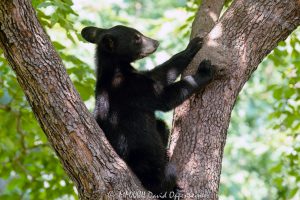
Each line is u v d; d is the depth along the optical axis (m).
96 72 12.12
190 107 10.01
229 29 10.13
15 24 7.84
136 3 28.67
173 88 10.29
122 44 12.08
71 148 8.23
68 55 13.99
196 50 10.71
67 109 8.20
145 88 11.02
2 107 15.10
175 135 10.12
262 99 26.12
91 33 12.70
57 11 11.74
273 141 18.67
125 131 10.80
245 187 24.72
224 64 9.91
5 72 14.40
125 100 11.05
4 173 15.83
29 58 7.99
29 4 7.95
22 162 15.87
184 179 9.45
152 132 10.88
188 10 15.71
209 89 9.95
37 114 8.30
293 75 15.88
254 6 10.13
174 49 23.19
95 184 8.30
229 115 9.91
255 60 10.12
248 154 25.39
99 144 8.38
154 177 10.31
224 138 9.81
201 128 9.70
